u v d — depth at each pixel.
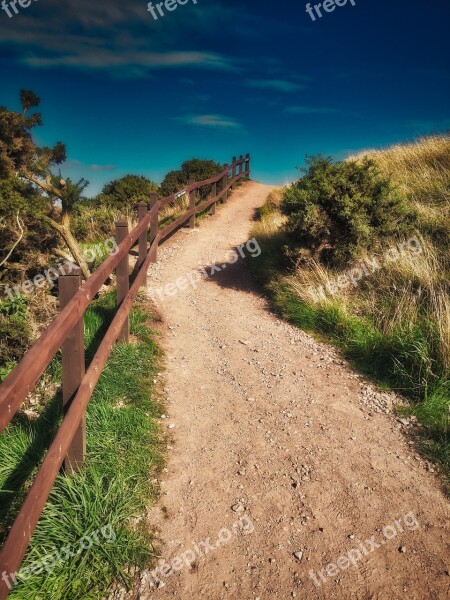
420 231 7.02
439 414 4.21
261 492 3.39
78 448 3.16
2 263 5.74
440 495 3.39
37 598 2.46
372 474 3.59
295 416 4.32
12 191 5.88
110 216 10.77
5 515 2.84
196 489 3.38
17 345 4.86
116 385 4.33
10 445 3.32
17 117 5.88
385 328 5.41
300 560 2.87
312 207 6.54
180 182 14.88
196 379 4.91
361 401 4.56
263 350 5.64
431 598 2.65
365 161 6.88
